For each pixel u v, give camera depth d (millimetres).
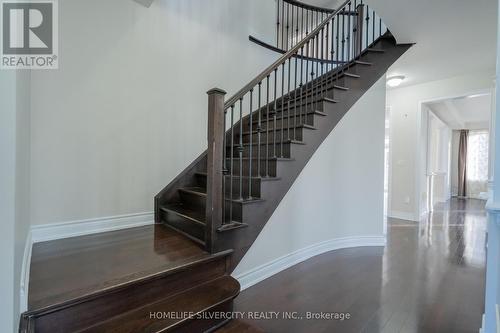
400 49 3244
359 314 1801
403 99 5117
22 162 1258
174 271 1562
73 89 2197
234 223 1974
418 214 4891
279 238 2459
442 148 8023
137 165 2580
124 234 2270
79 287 1306
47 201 2100
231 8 3365
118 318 1325
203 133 3076
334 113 2877
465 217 5324
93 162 2318
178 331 1319
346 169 3162
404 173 5098
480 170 8797
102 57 2340
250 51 3584
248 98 3533
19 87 1076
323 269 2531
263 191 2172
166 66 2754
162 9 2721
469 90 4281
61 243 2016
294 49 2617
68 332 1200
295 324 1687
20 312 1036
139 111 2576
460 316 1785
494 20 2607
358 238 3291
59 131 2139
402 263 2719
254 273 2195
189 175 2914
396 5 2375
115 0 2408
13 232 884
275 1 4281
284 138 2822
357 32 3689
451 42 3100
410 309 1865
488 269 1278
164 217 2627
